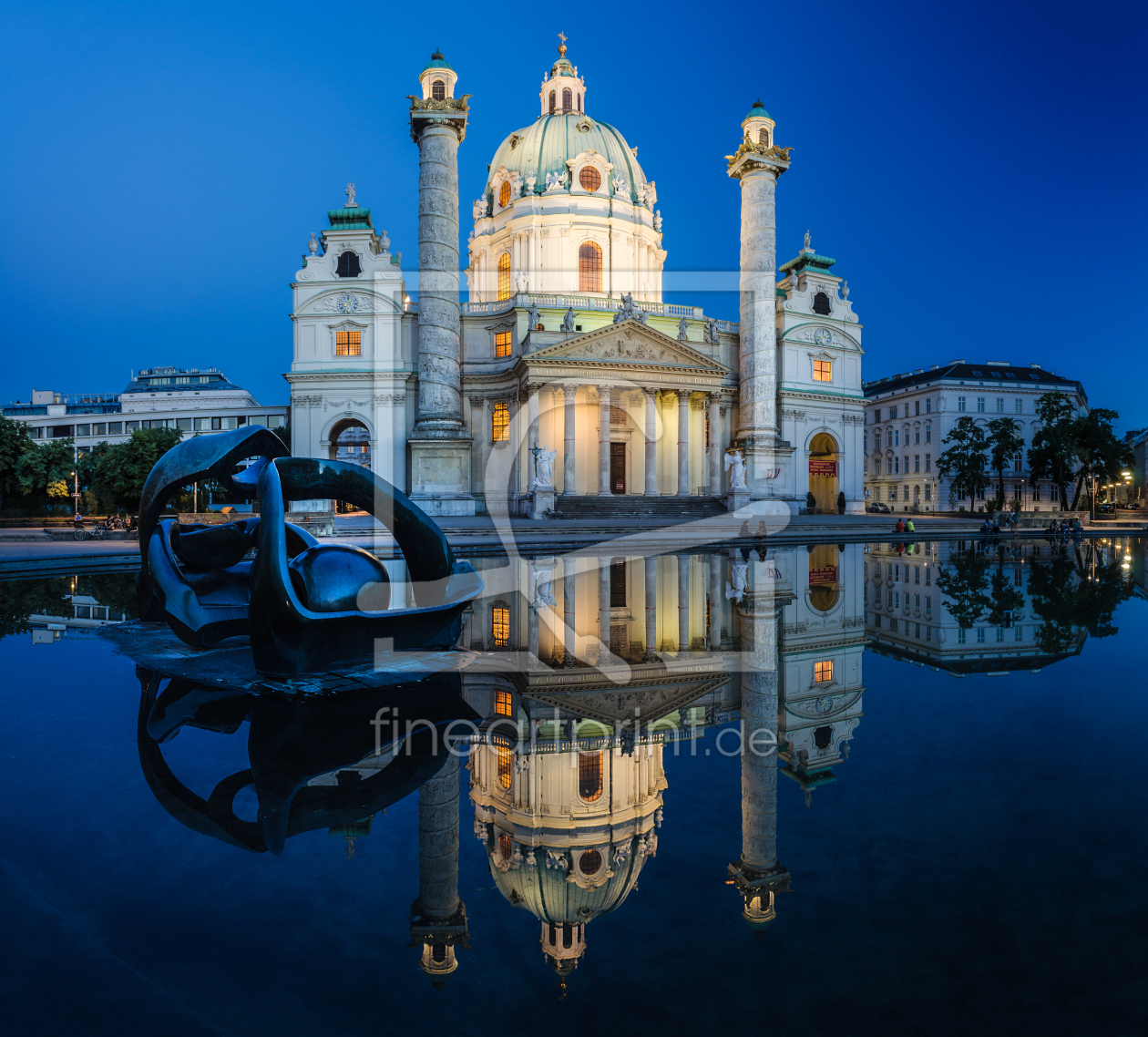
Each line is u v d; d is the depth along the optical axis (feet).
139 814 14.82
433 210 136.87
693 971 9.54
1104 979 9.07
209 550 33.81
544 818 14.79
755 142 155.84
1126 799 14.83
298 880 12.32
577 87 205.05
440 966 9.87
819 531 120.78
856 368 195.72
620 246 188.44
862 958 9.68
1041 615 39.63
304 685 24.67
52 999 9.04
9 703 22.65
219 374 426.10
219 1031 8.43
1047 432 226.17
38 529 142.20
